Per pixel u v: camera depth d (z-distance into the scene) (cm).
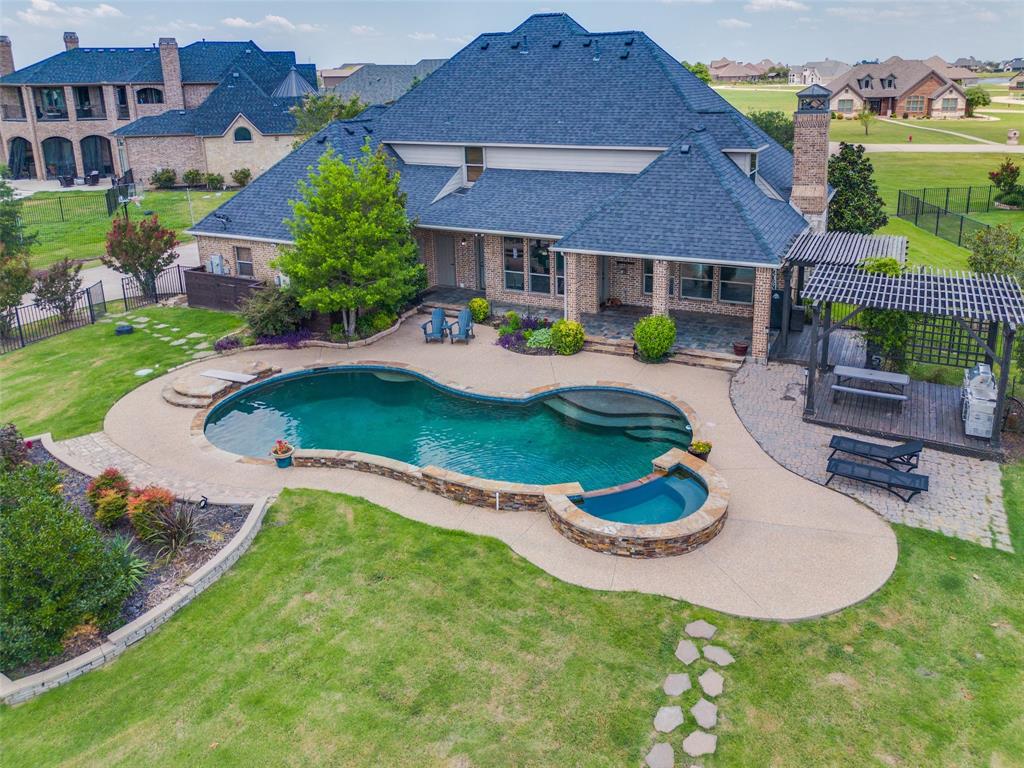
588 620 1325
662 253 2378
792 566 1453
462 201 3011
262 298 2712
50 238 4459
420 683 1197
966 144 8062
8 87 6544
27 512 1295
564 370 2422
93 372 2520
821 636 1277
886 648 1250
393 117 3394
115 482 1677
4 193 3725
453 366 2484
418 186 3162
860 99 11656
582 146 2902
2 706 1185
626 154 2862
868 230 3459
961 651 1241
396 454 1977
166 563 1494
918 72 11456
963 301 1862
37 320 3028
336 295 2522
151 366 2553
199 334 2852
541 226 2744
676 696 1162
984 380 1900
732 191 2469
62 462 1923
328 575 1463
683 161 2567
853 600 1358
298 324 2756
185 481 1816
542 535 1580
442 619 1336
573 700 1158
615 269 2948
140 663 1261
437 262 3256
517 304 3055
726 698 1156
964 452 1831
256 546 1559
